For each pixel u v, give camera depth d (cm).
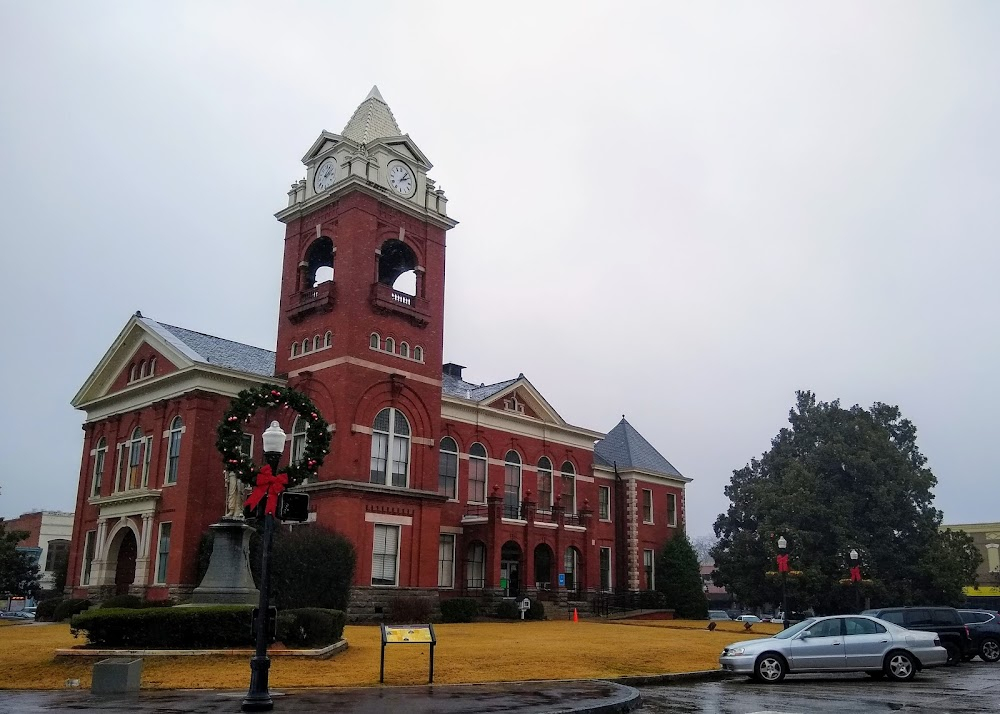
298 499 1470
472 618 4059
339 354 3953
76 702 1449
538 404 5247
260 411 4131
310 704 1409
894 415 6688
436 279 4462
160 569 3891
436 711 1335
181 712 1316
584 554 4988
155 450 4119
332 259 4538
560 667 2050
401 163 4416
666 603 5628
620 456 6009
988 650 2748
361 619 3669
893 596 5747
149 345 4388
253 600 2448
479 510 4694
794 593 5644
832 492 6000
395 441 4100
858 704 1603
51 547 8450
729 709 1533
